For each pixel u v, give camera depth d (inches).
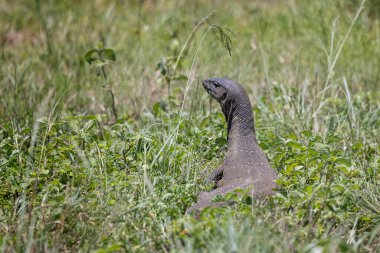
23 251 829.2
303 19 1814.7
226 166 1031.6
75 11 2075.5
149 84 1528.1
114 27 1932.8
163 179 964.0
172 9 2027.6
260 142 1115.3
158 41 1780.3
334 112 1278.3
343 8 1739.7
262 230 807.1
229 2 2063.2
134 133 1099.9
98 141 1124.5
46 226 857.5
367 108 1348.4
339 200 902.4
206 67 1514.5
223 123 1199.6
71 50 1723.7
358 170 990.4
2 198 970.7
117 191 936.3
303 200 888.3
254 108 1243.8
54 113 1302.9
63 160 1026.7
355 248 803.4
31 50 1776.6
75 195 894.4
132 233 850.1
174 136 1098.1
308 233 828.6
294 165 983.0
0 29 1963.6
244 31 1825.8
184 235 799.1
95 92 1491.1
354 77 1503.4
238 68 1507.1
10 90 1457.9
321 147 1027.3
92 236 852.6
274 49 1679.4
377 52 1609.3
